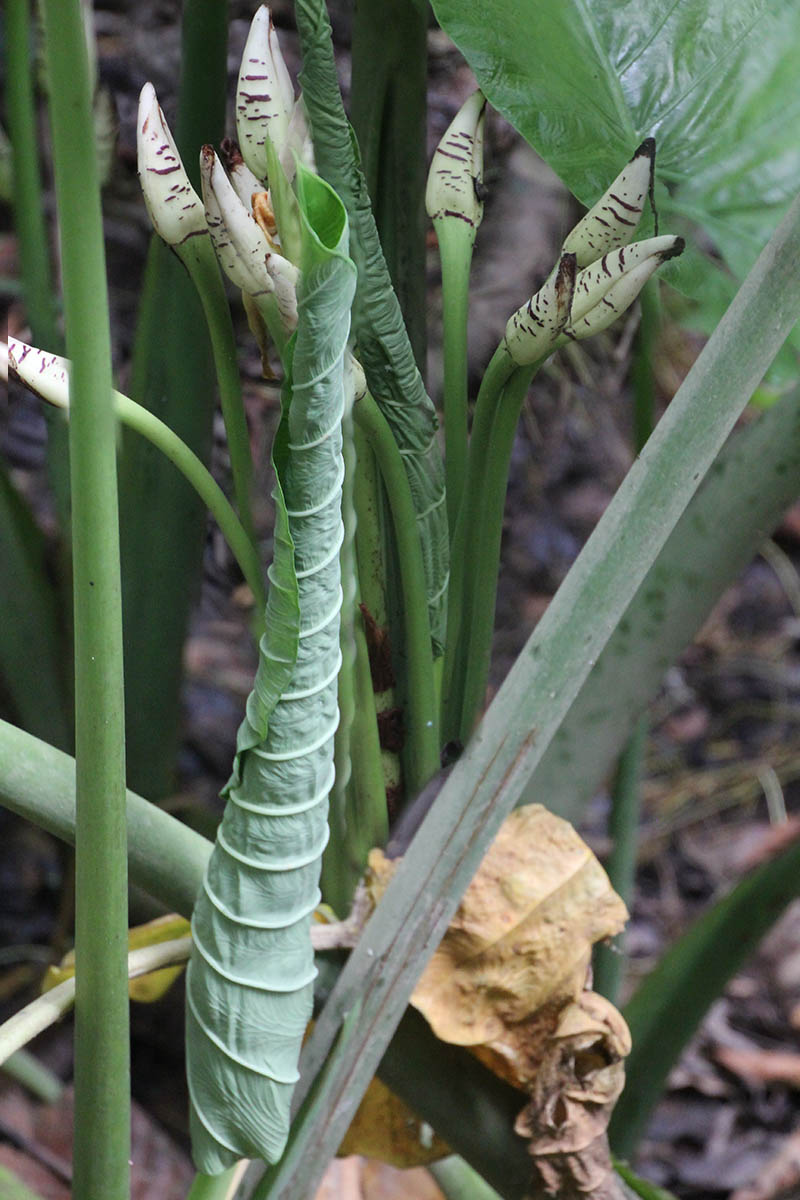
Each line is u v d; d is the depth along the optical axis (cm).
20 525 267
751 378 159
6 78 231
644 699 203
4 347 158
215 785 376
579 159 181
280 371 186
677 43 194
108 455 148
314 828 161
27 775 171
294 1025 165
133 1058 316
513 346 165
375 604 181
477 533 180
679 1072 400
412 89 181
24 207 235
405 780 186
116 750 154
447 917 171
